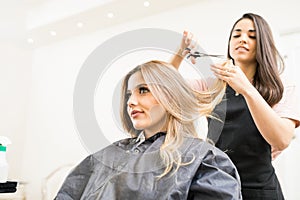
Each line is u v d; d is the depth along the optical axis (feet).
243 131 3.39
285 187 4.99
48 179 7.06
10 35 8.19
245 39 3.53
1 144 5.78
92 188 2.10
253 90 2.94
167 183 1.90
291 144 5.10
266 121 3.02
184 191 1.88
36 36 8.27
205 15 6.40
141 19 7.20
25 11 7.99
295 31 5.46
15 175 7.98
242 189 3.42
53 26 7.81
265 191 3.39
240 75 2.88
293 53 5.40
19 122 8.24
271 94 3.43
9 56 8.23
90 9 7.11
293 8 5.53
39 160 7.88
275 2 5.71
